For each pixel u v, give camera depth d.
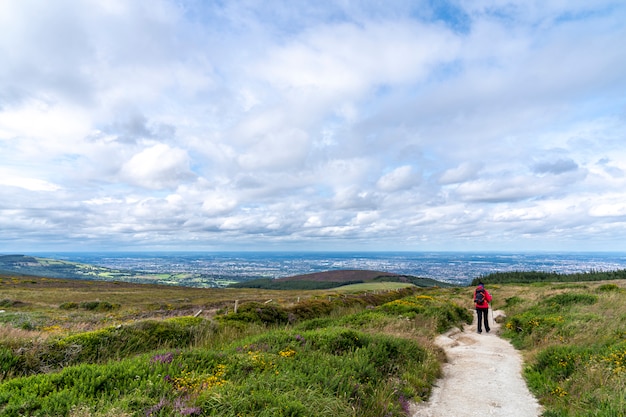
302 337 10.57
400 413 6.70
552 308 18.30
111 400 5.59
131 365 7.12
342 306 26.70
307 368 7.67
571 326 12.97
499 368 10.46
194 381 6.42
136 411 4.97
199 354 8.13
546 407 7.29
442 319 17.89
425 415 6.99
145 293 56.41
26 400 5.17
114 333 11.58
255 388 6.06
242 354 8.54
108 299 43.94
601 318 13.53
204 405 5.31
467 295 40.16
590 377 7.70
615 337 10.39
